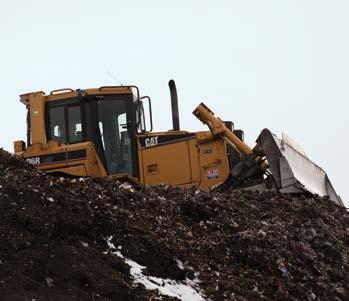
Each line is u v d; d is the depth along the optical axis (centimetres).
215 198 3203
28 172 2684
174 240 2627
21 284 1928
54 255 2119
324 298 2581
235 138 4041
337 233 3228
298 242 2891
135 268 2292
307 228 3077
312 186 4016
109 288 2069
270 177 3838
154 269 2339
